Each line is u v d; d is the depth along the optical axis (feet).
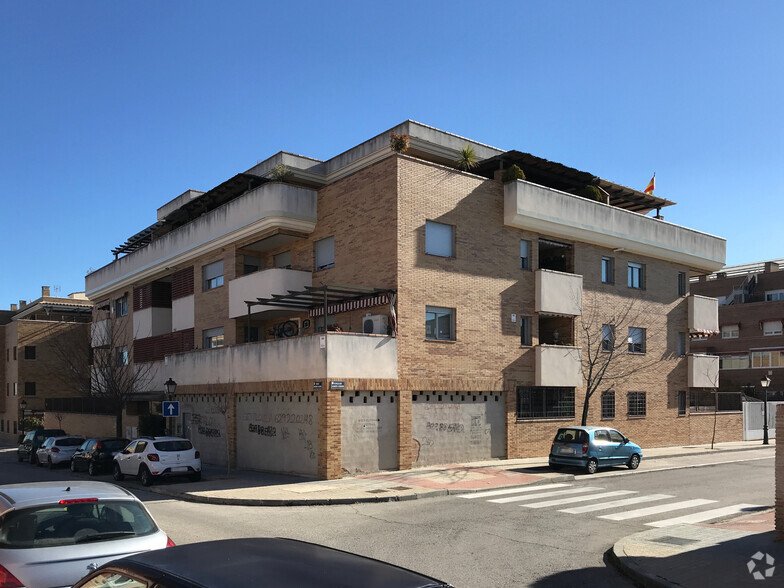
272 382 74.13
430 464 74.28
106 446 85.10
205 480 68.80
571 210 89.45
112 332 133.90
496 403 81.82
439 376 75.36
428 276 75.25
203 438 90.22
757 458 89.51
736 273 213.05
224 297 96.43
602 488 59.52
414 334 73.46
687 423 109.70
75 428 144.25
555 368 86.28
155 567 12.19
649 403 102.78
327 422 66.13
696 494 55.36
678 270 110.01
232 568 11.75
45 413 162.71
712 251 112.37
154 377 116.06
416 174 75.00
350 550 34.71
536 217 84.74
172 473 67.05
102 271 136.87
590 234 92.07
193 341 104.47
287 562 12.16
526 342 86.43
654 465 79.56
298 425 70.95
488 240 81.92
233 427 82.53
